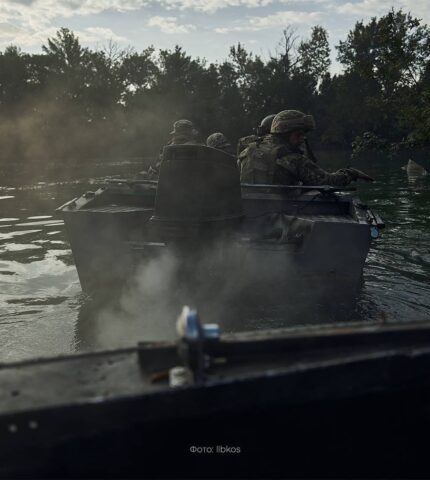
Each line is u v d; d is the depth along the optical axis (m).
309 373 1.63
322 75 63.50
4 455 1.50
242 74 63.41
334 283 4.32
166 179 3.98
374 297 4.56
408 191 12.83
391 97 13.52
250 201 5.74
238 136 60.78
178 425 1.58
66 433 1.52
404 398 1.72
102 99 54.59
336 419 1.69
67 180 18.88
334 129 59.06
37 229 8.40
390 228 7.96
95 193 5.69
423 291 4.76
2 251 6.78
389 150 13.73
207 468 1.62
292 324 3.85
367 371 1.67
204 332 1.69
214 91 61.47
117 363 1.78
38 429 1.50
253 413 1.62
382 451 1.72
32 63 54.62
